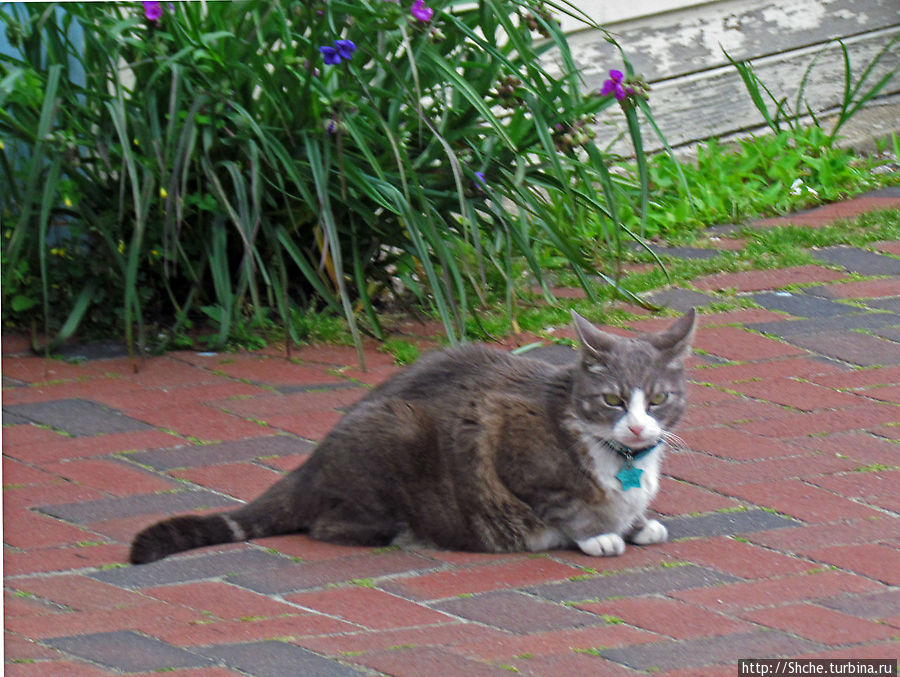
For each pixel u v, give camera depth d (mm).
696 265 8328
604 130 10484
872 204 9492
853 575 4684
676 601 4508
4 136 7355
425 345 7375
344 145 7445
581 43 10508
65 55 7594
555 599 4555
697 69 10773
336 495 5062
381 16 7008
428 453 5004
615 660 4043
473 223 7254
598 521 5000
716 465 5754
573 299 7945
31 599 4590
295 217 7535
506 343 7328
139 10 7602
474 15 7812
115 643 4211
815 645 4129
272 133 7430
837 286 7918
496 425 4949
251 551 5016
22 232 6926
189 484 5688
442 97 7754
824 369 6773
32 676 3979
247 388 6805
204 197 7324
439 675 3961
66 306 7594
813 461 5758
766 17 10875
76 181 7453
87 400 6645
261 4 7426
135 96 7520
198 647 4176
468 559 4961
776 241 8680
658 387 4891
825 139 10219
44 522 5293
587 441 4902
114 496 5555
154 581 4742
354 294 7820
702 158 10031
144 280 7676
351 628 4324
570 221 8508
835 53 11031
